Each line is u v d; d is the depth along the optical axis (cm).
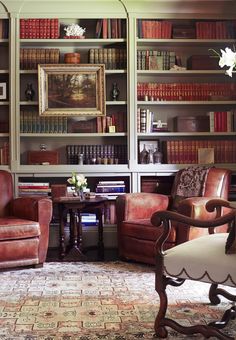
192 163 496
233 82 524
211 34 498
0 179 446
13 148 482
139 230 405
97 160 496
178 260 235
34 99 508
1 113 516
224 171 428
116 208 435
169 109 526
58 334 244
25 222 394
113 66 499
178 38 498
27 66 492
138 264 415
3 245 382
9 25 483
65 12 486
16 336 241
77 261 430
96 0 479
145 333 246
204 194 422
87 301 301
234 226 221
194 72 498
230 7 490
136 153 489
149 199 438
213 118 500
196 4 485
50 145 520
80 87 491
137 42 502
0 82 506
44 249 406
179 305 290
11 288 333
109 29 494
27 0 474
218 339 231
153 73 501
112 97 509
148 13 489
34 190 484
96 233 498
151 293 319
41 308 286
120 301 301
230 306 287
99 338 239
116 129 502
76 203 429
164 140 524
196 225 238
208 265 224
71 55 493
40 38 488
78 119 516
